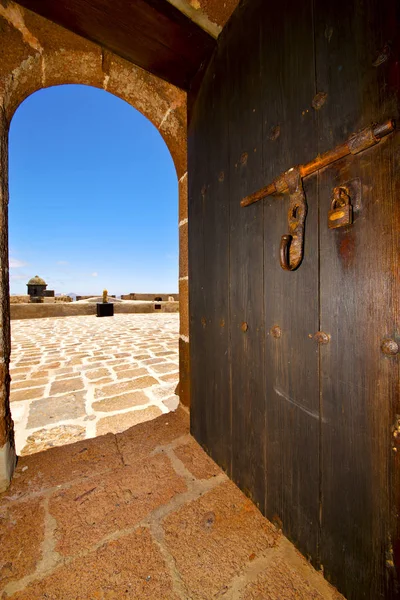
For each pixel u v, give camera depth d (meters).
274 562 1.02
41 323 9.13
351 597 0.86
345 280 0.84
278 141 1.07
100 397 2.62
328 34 0.85
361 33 0.76
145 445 1.79
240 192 1.32
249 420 1.30
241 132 1.30
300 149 0.97
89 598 0.90
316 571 0.98
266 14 1.11
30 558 1.03
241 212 1.32
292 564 1.01
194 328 1.86
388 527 0.74
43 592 0.92
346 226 0.82
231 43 1.36
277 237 1.09
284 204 1.05
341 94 0.82
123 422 2.11
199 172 1.75
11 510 1.26
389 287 0.72
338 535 0.89
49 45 1.51
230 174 1.40
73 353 4.52
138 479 1.47
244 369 1.33
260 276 1.20
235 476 1.42
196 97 1.76
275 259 1.11
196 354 1.83
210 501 1.31
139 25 1.40
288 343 1.06
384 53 0.70
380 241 0.74
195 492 1.37
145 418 2.18
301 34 0.95
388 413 0.73
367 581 0.81
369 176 0.76
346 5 0.79
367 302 0.78
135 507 1.28
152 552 1.06
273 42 1.08
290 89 1.00
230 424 1.45
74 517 1.22
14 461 1.56
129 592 0.92
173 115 2.06
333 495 0.90
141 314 12.88
